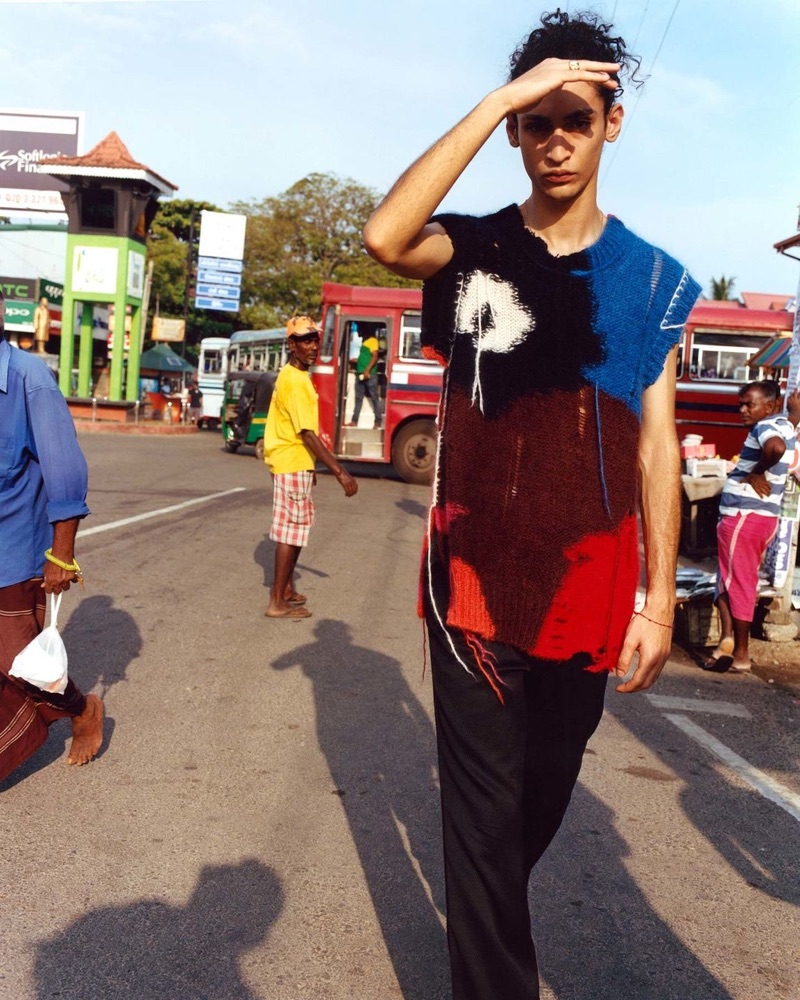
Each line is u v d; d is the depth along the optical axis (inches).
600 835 140.5
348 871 124.3
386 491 605.9
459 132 71.3
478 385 77.1
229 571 316.8
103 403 1111.6
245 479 613.0
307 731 175.2
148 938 106.6
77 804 139.8
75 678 197.6
